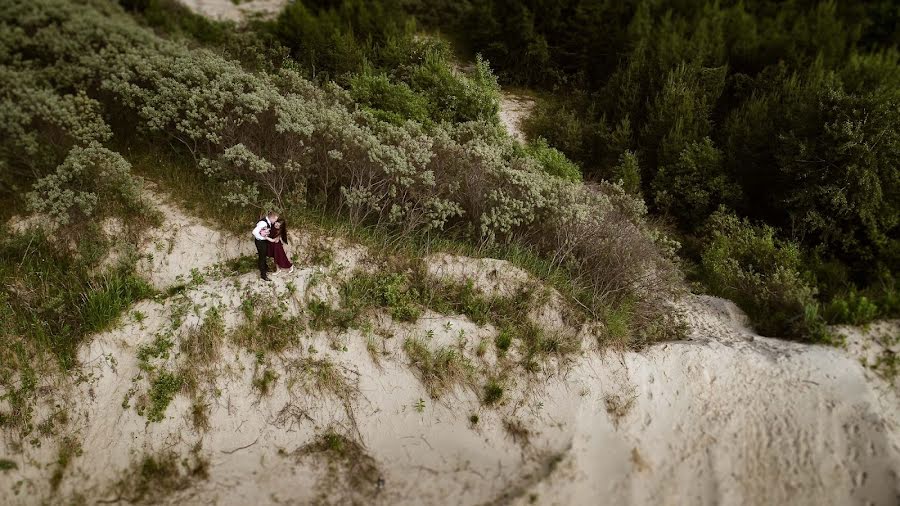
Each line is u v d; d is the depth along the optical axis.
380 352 8.66
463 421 8.36
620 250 10.35
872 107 11.62
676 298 10.98
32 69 14.03
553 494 7.64
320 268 9.27
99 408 8.10
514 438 8.26
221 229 9.91
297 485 7.79
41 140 11.41
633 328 9.76
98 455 7.85
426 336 8.82
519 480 7.80
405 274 9.46
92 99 12.35
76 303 8.82
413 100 14.38
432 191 10.62
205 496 7.64
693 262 12.83
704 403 8.61
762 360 8.95
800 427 8.14
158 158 11.59
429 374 8.54
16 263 9.29
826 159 12.11
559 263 10.28
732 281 11.28
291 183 10.72
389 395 8.45
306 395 8.34
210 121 10.49
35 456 7.80
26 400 8.05
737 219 12.73
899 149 11.40
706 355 9.09
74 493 7.62
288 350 8.55
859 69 14.24
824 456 7.85
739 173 13.91
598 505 7.62
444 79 15.26
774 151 13.20
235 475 7.83
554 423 8.39
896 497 7.34
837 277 10.98
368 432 8.23
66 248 9.53
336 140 10.90
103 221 9.80
